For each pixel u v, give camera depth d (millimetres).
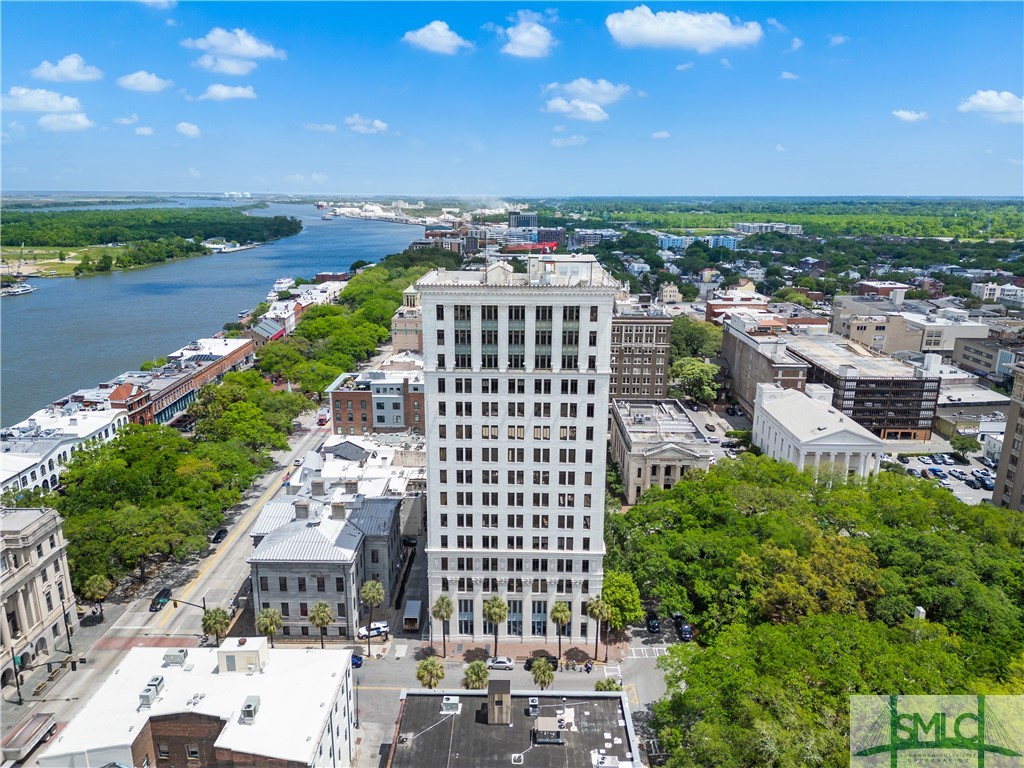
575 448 121812
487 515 126000
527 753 87500
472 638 132125
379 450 185375
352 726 103250
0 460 178750
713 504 152000
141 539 140500
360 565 135125
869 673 97812
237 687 92188
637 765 85125
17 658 118000
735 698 94562
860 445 188625
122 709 87438
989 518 149500
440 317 117125
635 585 132125
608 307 115125
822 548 131250
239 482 181000
